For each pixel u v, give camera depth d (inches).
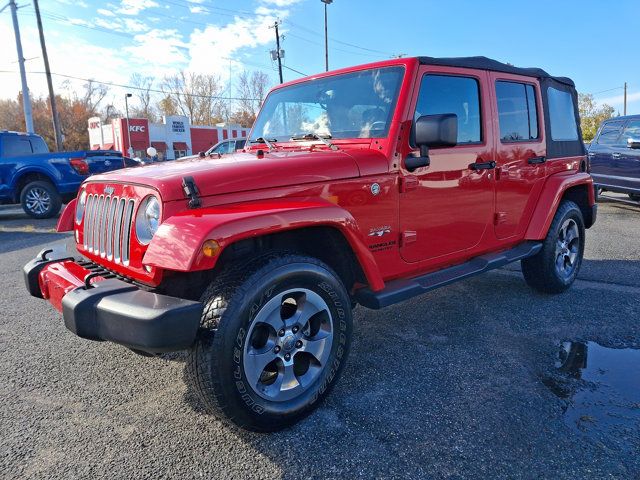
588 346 128.6
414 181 114.6
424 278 121.8
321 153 108.2
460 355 123.6
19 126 2214.6
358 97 121.1
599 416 94.9
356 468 80.2
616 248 242.7
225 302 81.7
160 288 90.1
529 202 154.7
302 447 86.2
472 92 131.0
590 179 180.5
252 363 84.8
